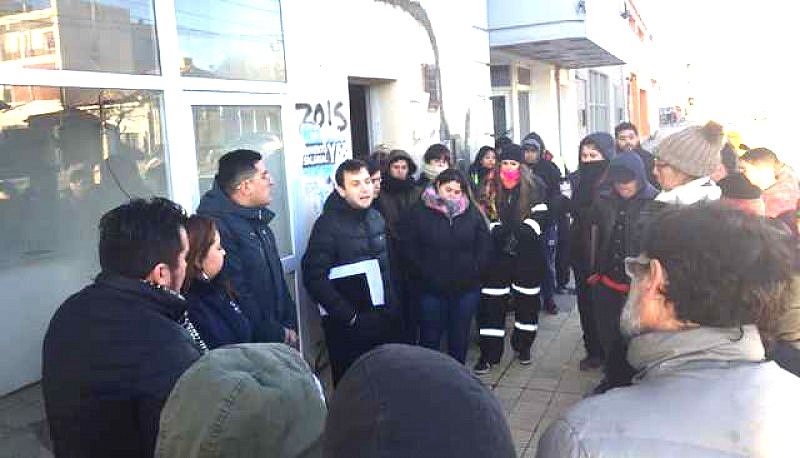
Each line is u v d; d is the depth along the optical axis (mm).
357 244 4055
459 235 4547
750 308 1233
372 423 846
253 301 3291
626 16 13695
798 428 1140
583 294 4914
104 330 1775
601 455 1165
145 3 3799
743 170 3949
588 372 5027
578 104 14898
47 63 3295
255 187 3426
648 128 27484
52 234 3443
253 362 1226
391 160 5172
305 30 5055
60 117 3424
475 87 8320
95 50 3529
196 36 4176
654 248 1311
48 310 3428
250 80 4602
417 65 6766
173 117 3924
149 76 3783
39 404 3252
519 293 5121
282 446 1128
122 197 3756
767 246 1263
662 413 1182
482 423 863
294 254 4902
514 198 5059
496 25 9352
